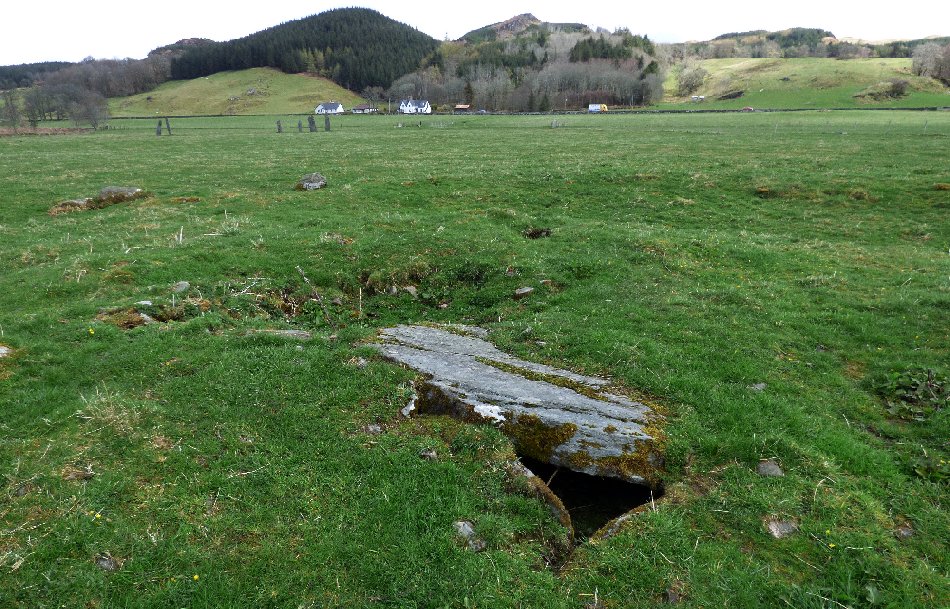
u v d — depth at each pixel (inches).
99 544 226.8
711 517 259.9
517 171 1209.4
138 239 719.7
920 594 218.8
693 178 1107.9
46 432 294.2
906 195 962.1
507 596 217.0
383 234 716.0
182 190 1102.4
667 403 352.2
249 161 1526.8
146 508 247.3
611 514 284.5
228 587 214.5
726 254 681.6
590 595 222.1
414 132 2650.1
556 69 6151.6
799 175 1104.8
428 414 332.8
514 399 326.6
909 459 308.7
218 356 380.8
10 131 3105.3
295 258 628.1
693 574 227.9
